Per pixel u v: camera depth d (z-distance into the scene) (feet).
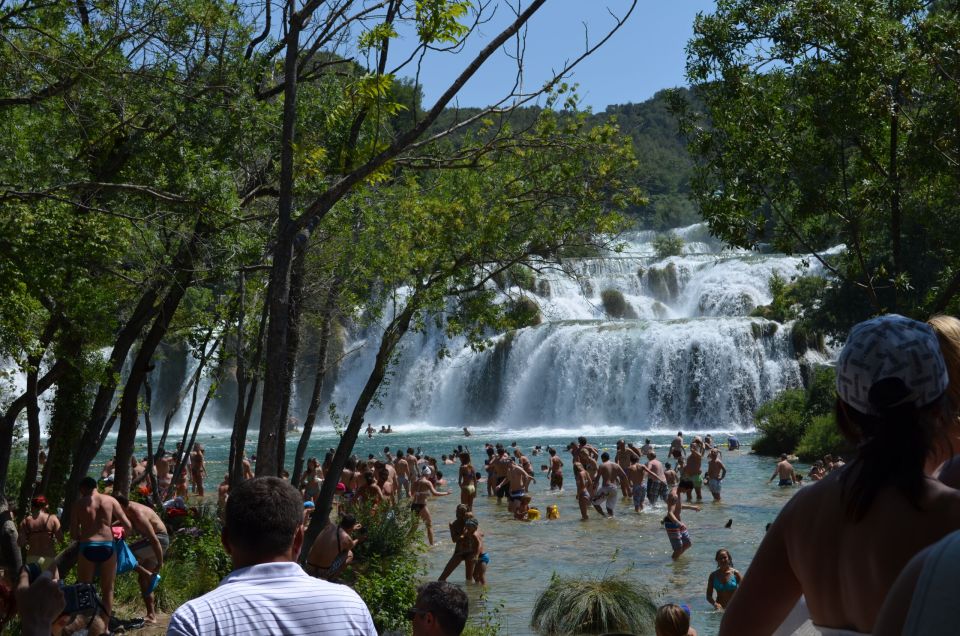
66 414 66.23
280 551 9.98
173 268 54.08
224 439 206.49
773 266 222.07
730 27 50.03
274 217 55.36
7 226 41.04
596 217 46.42
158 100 47.62
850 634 6.50
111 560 35.94
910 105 51.98
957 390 7.63
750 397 185.47
